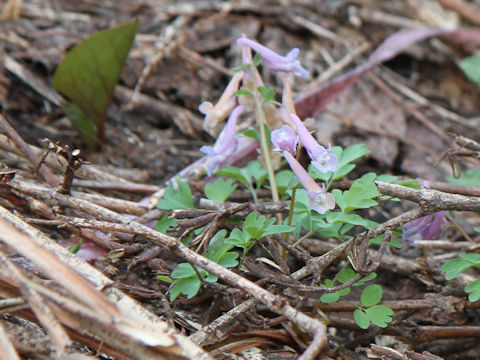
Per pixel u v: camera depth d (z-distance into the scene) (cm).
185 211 36
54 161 41
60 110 45
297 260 39
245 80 37
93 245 36
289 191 36
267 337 35
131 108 46
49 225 36
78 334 32
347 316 37
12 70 45
